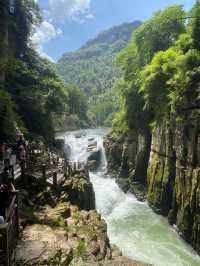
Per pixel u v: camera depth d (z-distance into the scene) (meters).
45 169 18.62
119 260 12.11
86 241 12.72
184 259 17.91
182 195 21.14
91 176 37.31
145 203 28.62
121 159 36.50
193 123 20.16
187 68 21.67
